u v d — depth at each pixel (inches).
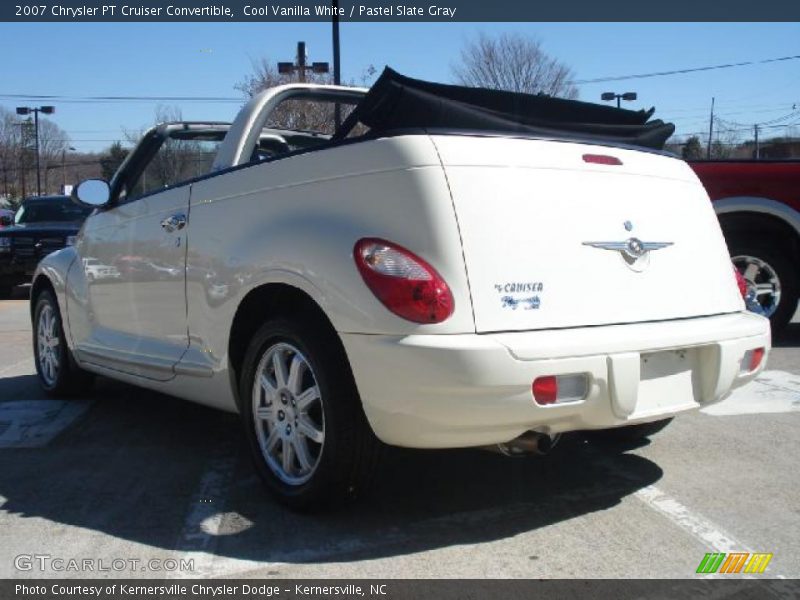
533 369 113.5
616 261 129.1
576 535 128.6
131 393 233.6
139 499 145.9
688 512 137.6
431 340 113.4
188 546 125.6
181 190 166.7
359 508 139.8
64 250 224.2
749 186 272.8
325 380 126.7
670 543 125.5
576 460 165.3
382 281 117.5
